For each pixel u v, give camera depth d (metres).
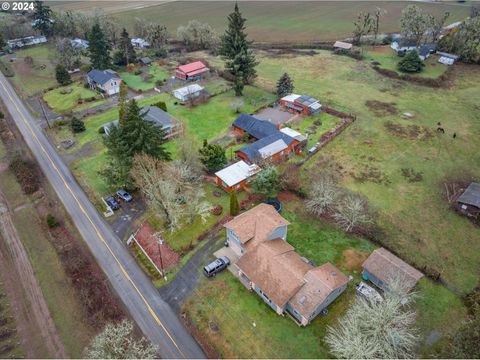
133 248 48.50
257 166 59.78
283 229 46.19
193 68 103.06
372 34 137.50
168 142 72.31
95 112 85.19
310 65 111.44
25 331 38.81
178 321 39.44
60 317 40.06
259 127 71.31
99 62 104.81
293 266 40.78
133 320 39.44
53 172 64.56
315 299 37.53
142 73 108.56
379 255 43.00
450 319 38.97
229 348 36.66
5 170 65.69
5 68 113.94
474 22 106.62
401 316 33.25
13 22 143.12
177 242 49.22
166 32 135.62
